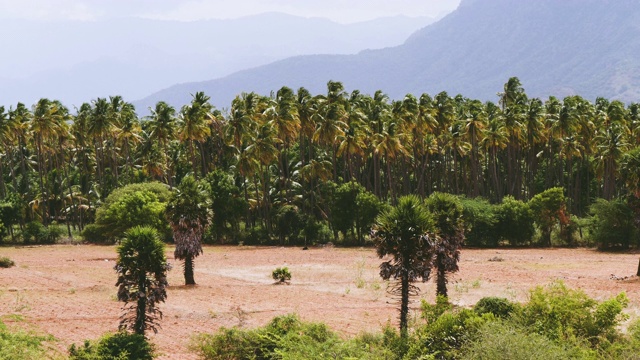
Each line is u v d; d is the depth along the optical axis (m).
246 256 81.38
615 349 22.11
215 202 100.31
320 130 103.69
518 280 57.09
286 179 109.88
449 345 23.08
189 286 54.16
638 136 115.00
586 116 116.56
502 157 141.12
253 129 106.81
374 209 95.00
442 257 40.69
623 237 88.19
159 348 31.38
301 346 23.06
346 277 60.59
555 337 22.62
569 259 77.38
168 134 113.75
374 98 133.38
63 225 118.94
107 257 80.44
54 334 34.06
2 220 101.44
